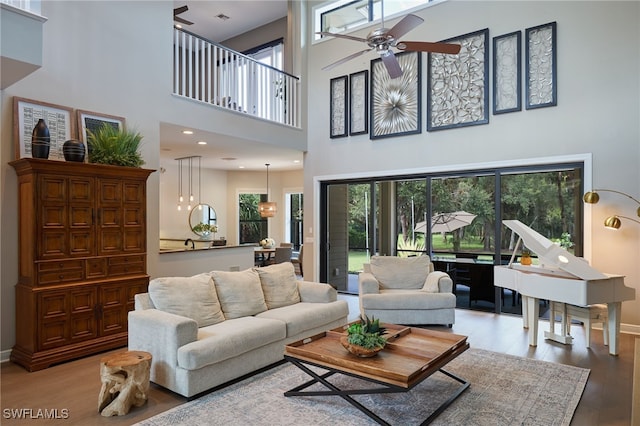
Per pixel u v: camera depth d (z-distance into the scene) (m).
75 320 3.95
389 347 2.95
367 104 7.16
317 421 2.71
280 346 3.74
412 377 2.45
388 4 7.11
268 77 7.19
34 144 3.80
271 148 7.53
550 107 5.45
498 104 5.86
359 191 7.46
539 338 4.64
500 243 5.95
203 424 2.67
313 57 7.91
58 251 3.88
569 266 4.07
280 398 3.05
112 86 4.81
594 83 5.14
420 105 6.57
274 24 9.02
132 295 4.43
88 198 4.11
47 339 3.76
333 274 7.83
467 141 6.13
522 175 5.78
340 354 2.85
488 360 3.88
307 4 8.01
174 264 5.77
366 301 5.05
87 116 4.55
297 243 11.21
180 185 10.13
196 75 5.91
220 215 11.03
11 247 3.94
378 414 2.79
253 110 6.85
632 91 4.91
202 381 3.04
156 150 5.27
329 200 7.87
